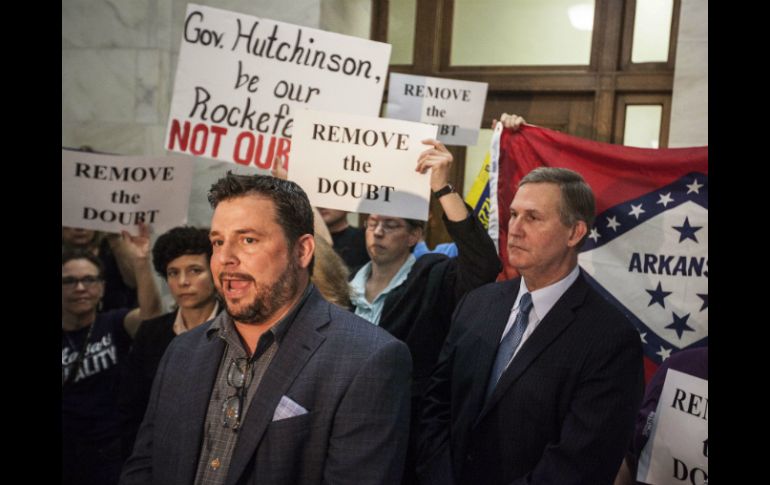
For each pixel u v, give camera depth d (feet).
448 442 5.96
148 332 7.44
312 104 7.63
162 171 7.88
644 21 11.16
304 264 4.59
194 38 7.68
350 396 4.33
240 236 4.35
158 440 4.66
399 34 12.34
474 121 10.16
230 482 4.21
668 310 7.64
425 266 7.29
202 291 7.19
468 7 12.04
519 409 5.44
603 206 7.87
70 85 12.27
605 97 11.35
